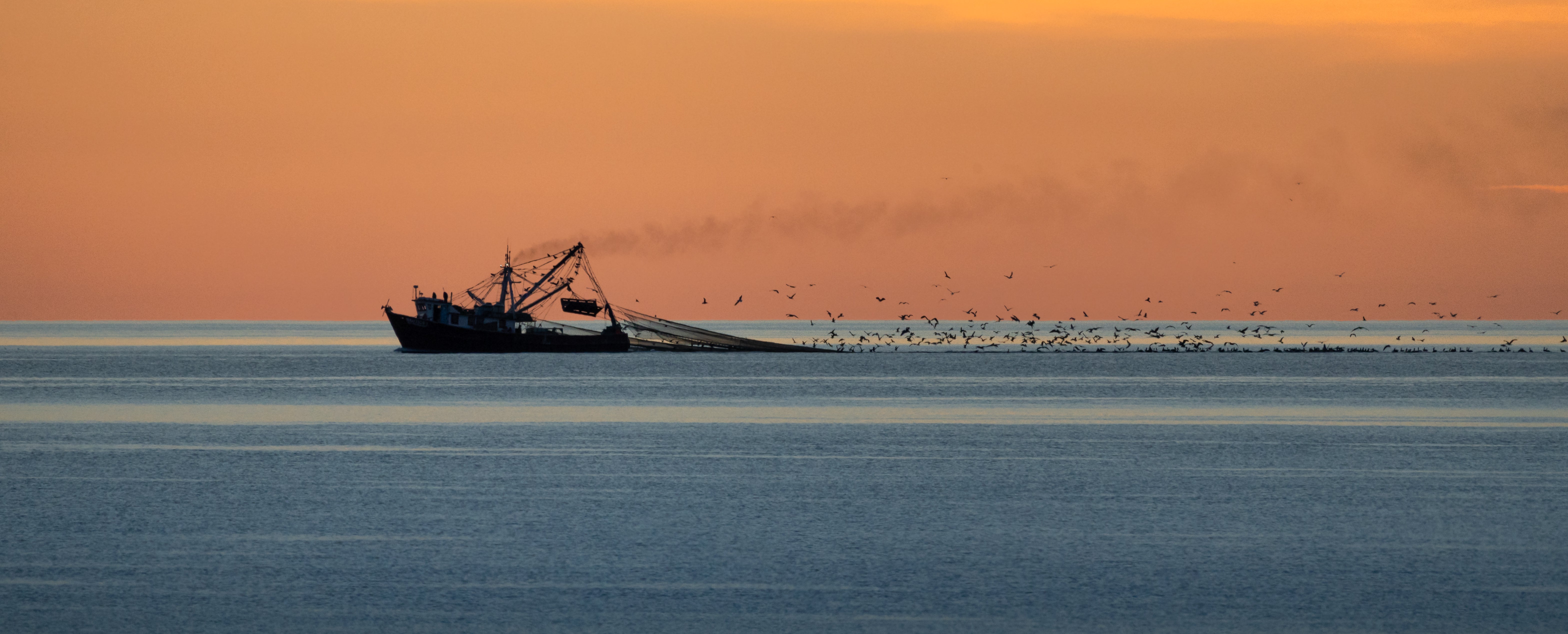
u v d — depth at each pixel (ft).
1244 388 436.76
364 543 142.61
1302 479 196.24
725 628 109.70
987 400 376.48
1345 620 112.06
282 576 126.00
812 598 119.14
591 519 157.99
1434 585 123.44
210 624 110.11
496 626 110.11
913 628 109.91
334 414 322.34
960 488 186.80
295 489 182.70
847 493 181.57
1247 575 127.54
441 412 327.88
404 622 111.24
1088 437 264.93
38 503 168.86
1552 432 275.59
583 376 499.92
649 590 122.01
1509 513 162.61
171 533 148.15
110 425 290.97
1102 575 128.16
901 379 490.08
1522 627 109.81
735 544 142.82
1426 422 302.04
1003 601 118.11
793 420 307.37
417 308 599.98
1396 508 166.81
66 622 109.81
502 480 194.08
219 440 255.50
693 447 244.01
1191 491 183.21
